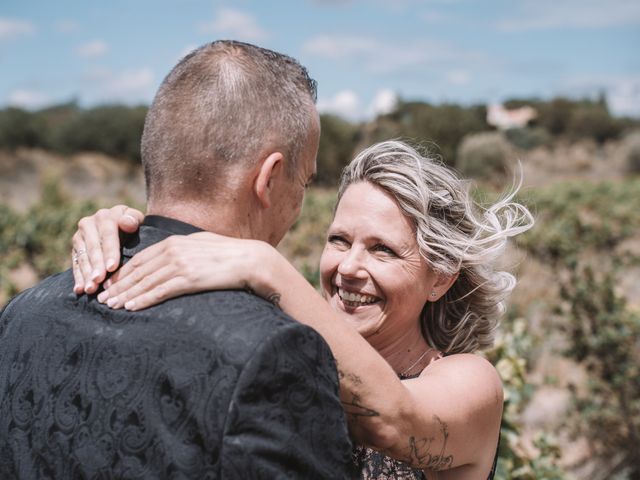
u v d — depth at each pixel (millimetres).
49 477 1367
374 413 1504
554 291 7363
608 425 5402
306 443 1276
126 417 1302
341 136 29906
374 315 1903
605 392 5445
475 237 1921
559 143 52062
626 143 46938
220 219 1513
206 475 1225
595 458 5461
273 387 1256
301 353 1294
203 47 1550
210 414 1234
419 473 1764
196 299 1369
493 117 50000
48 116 39938
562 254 7449
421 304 1932
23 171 31484
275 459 1238
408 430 1562
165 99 1516
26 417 1437
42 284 1661
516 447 3432
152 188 1552
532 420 5715
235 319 1311
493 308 2045
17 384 1481
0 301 6180
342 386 1481
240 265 1407
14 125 33969
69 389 1390
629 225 11141
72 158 33469
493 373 1858
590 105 58625
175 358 1300
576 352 5590
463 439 1706
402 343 1982
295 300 1450
